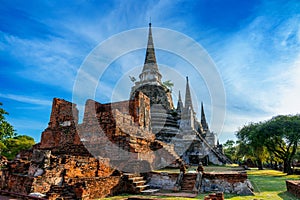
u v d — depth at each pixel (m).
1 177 10.27
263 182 18.27
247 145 37.47
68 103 19.25
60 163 10.45
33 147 19.70
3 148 30.22
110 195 11.43
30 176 9.53
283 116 32.50
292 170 30.14
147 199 9.16
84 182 9.98
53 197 8.89
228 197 11.76
